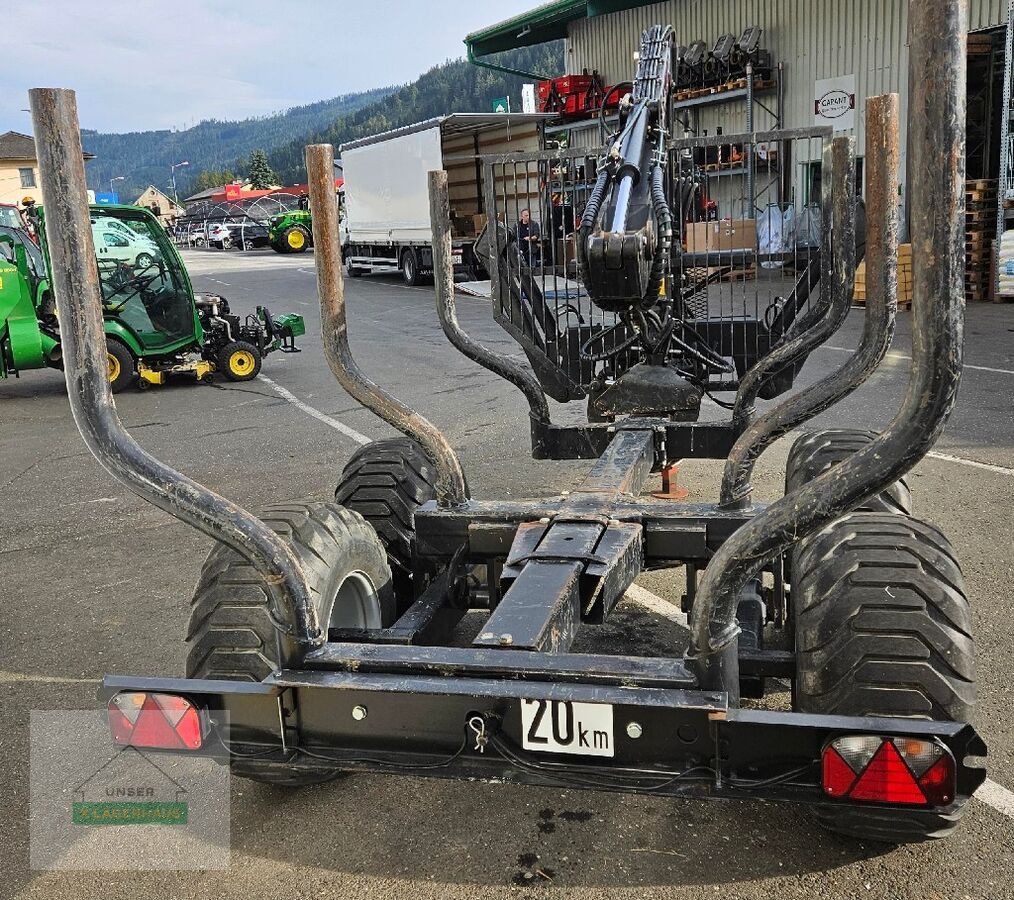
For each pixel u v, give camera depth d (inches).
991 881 108.0
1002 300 619.5
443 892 111.8
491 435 341.7
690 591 148.6
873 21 790.5
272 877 116.2
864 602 99.6
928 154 69.4
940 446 288.0
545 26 1146.7
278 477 304.8
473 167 979.9
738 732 88.3
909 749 82.9
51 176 83.4
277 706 99.6
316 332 677.9
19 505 288.7
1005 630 167.8
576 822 123.4
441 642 143.5
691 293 224.8
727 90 892.0
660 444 185.8
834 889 108.0
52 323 467.2
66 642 187.3
